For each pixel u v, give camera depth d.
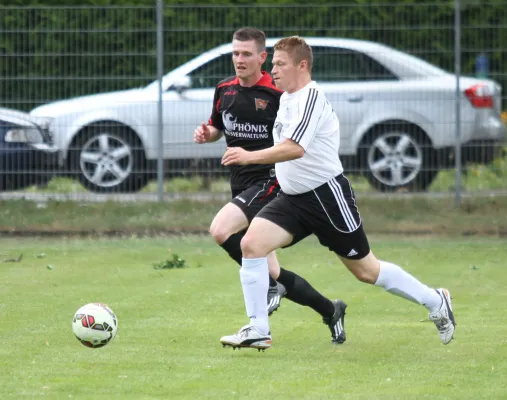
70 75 49.91
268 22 49.97
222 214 26.47
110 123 49.81
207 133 27.05
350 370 21.30
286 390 19.31
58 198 49.53
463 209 49.47
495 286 33.66
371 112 50.00
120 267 38.19
